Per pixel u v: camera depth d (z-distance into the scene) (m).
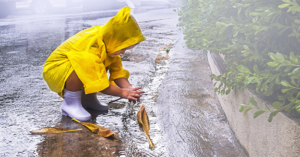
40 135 2.46
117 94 2.71
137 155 2.18
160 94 3.63
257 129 1.96
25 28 10.27
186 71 4.63
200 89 3.74
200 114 2.97
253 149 2.03
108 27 2.60
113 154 2.18
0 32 9.28
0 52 6.35
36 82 4.21
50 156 2.13
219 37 2.38
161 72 4.74
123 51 2.73
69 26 10.79
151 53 6.23
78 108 2.85
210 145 2.36
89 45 2.58
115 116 2.95
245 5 1.79
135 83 4.09
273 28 1.85
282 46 1.96
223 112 3.01
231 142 2.41
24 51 6.50
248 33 1.83
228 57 2.39
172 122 2.79
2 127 2.62
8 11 15.09
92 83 2.56
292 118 1.59
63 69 2.66
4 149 2.21
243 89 2.10
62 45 2.71
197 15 3.22
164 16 14.82
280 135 1.65
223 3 2.39
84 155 2.15
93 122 2.78
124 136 2.49
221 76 2.22
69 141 2.36
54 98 3.51
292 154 1.54
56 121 2.79
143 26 10.72
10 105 3.23
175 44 7.14
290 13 1.87
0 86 3.96
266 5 1.82
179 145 2.35
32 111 3.06
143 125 2.64
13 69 4.95
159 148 2.30
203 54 5.94
